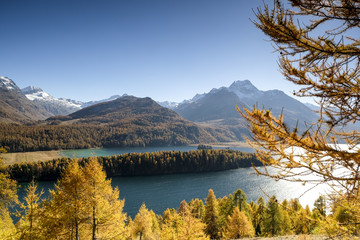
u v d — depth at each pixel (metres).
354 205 3.47
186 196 75.81
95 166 14.88
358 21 3.14
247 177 106.94
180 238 18.19
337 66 3.32
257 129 3.41
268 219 31.27
